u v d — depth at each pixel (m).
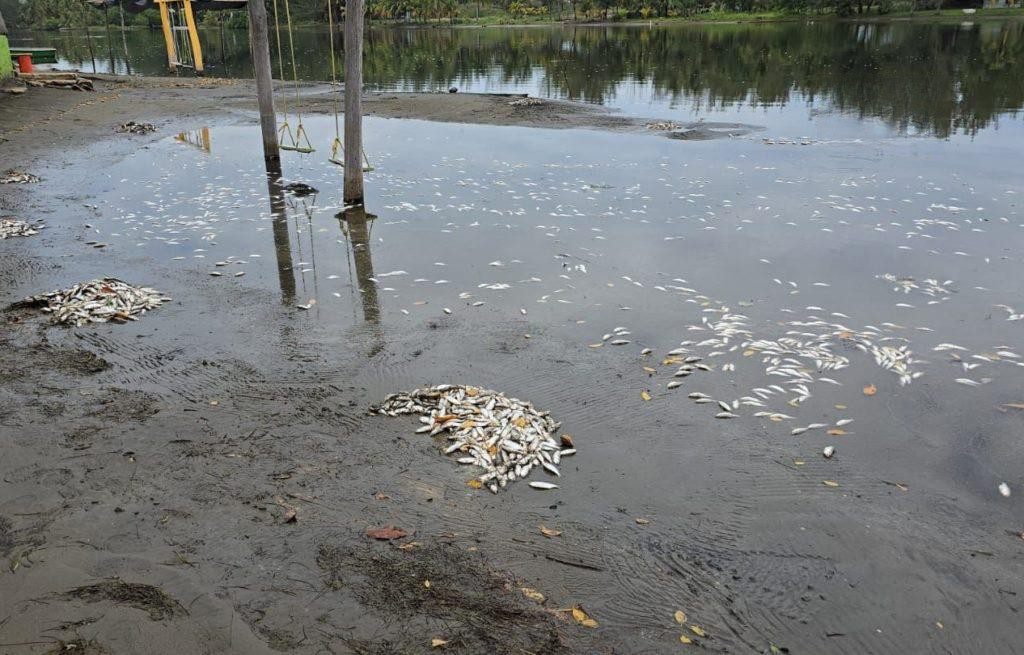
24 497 5.22
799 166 15.99
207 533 4.88
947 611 4.39
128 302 8.84
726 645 4.13
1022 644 4.16
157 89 28.77
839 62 33.06
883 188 14.13
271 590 4.38
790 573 4.69
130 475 5.52
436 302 9.05
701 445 6.11
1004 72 27.77
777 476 5.70
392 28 85.12
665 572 4.68
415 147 18.67
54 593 4.27
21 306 8.79
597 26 75.88
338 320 8.54
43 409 6.45
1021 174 14.88
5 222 12.02
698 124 21.03
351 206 13.34
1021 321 8.42
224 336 8.09
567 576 4.62
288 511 5.13
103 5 41.03
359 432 6.20
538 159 17.08
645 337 8.09
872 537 5.02
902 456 5.96
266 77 16.23
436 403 6.59
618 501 5.39
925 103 22.98
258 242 11.41
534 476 5.67
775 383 7.11
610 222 12.29
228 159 17.38
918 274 9.91
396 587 4.45
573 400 6.80
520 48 48.12
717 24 70.25
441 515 5.17
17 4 99.69
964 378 7.18
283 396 6.79
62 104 23.58
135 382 7.03
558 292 9.35
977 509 5.31
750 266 10.27
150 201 13.65
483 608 4.31
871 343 7.88
